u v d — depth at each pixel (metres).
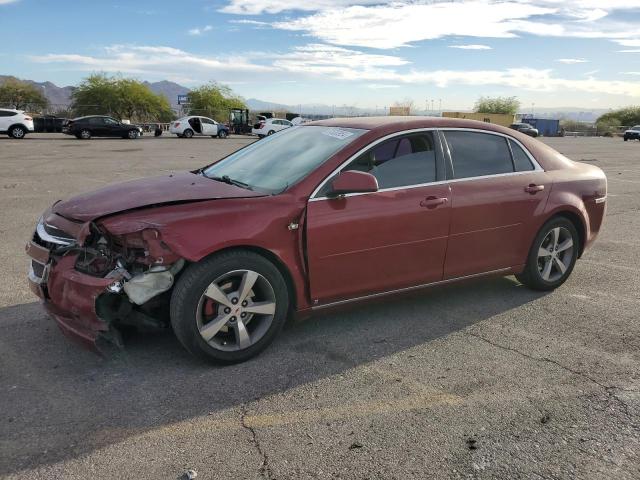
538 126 69.50
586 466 2.65
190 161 18.47
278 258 3.61
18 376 3.43
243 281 3.53
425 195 4.13
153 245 3.23
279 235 3.58
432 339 4.09
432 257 4.25
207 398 3.21
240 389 3.32
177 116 70.94
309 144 4.27
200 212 3.40
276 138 4.79
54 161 17.45
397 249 4.06
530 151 4.88
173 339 3.96
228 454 2.70
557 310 4.71
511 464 2.66
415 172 4.16
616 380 3.51
